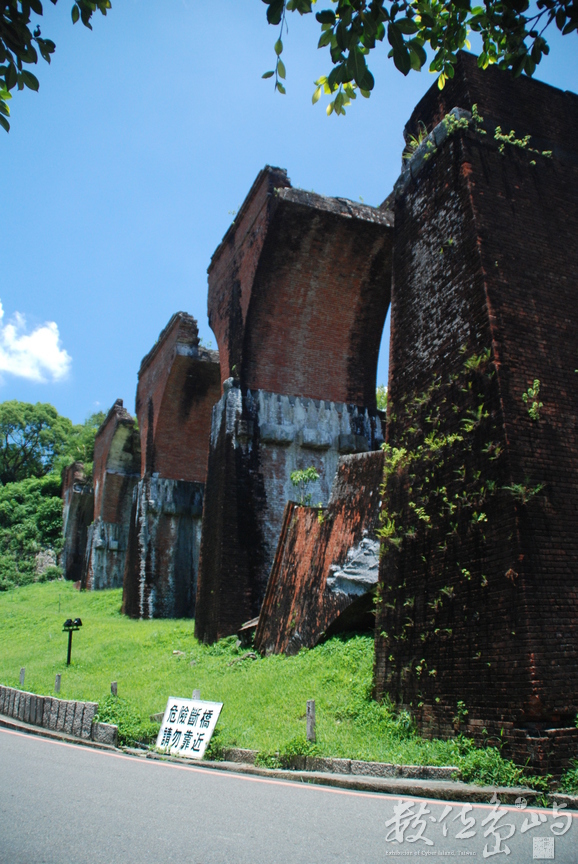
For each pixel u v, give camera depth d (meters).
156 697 12.83
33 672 17.59
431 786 6.67
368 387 20.86
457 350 9.80
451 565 9.13
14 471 57.88
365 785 6.95
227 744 9.16
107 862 4.29
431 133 11.23
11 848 4.62
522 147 10.70
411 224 11.61
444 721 8.63
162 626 22.59
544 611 7.82
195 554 26.58
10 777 7.26
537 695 7.38
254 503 18.66
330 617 13.46
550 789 6.73
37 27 5.16
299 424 19.59
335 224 18.75
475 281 9.60
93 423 58.91
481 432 9.02
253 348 19.67
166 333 27.41
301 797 6.39
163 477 26.89
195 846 4.64
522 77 11.28
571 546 8.32
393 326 11.69
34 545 44.91
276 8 4.72
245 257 20.11
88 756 9.00
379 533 10.79
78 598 32.69
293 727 9.69
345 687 11.16
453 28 5.63
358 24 4.79
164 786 6.86
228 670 14.41
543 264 10.01
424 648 9.37
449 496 9.44
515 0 5.21
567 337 9.66
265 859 4.34
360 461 14.21
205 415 27.47
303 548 14.98
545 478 8.53
